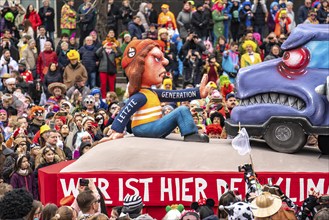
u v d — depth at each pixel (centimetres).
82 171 1797
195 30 3688
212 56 3341
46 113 2828
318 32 1806
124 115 1894
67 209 1548
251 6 3775
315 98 1789
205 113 2609
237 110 1838
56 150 2169
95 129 2412
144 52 1888
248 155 1806
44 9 3791
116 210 1705
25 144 2231
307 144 2059
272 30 3775
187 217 1567
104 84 3362
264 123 1817
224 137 2292
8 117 2805
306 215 1653
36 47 3556
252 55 3347
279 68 1827
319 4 3788
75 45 3419
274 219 1531
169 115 1897
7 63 3309
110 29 3556
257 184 1681
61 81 3272
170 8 4394
